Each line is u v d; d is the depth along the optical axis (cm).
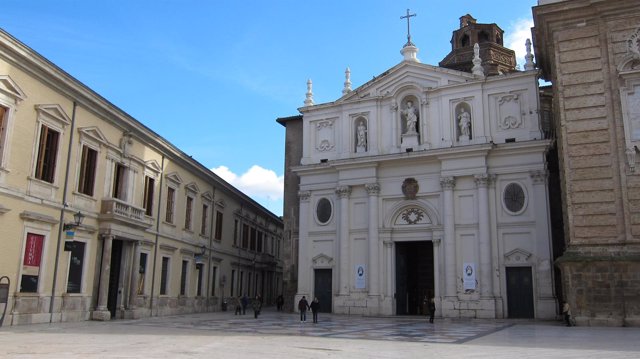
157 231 3195
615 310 2273
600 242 2355
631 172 2356
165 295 3281
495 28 4531
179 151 3431
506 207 3244
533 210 3180
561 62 2586
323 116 3922
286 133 4228
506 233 3219
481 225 3234
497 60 4419
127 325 2303
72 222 2436
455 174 3359
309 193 3838
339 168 3684
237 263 4581
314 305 2680
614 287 2291
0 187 2036
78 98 2480
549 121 3594
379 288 3453
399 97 3691
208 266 3941
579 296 2344
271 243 5794
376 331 2106
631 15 2481
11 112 2103
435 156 3422
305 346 1455
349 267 3569
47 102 2297
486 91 3450
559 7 2594
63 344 1410
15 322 2094
